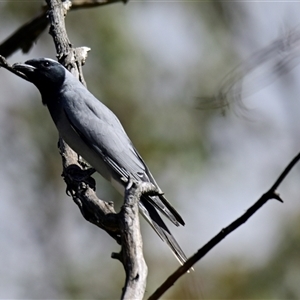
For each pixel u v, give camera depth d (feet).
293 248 36.76
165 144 38.45
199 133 39.22
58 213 41.27
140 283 14.20
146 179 27.37
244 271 36.06
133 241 15.25
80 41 40.19
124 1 32.22
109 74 39.70
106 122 27.48
